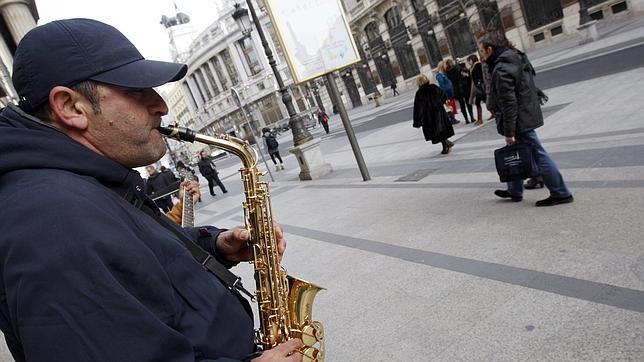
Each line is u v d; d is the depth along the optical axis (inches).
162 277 42.0
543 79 502.9
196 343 44.0
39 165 41.9
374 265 163.8
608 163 188.4
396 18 1214.3
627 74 347.6
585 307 103.7
